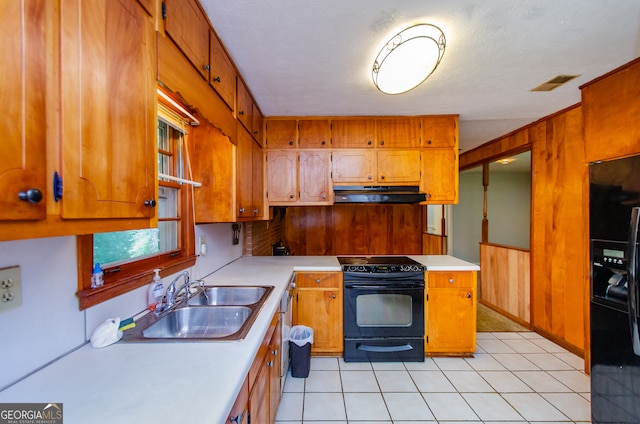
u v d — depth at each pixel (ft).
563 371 7.57
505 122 10.02
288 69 6.20
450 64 6.03
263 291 5.71
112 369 2.83
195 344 3.41
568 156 8.73
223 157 6.03
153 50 2.89
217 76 4.88
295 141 9.34
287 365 7.16
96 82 2.16
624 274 4.90
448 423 5.68
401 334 8.07
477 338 9.60
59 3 1.86
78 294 3.17
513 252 11.22
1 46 1.54
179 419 2.17
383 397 6.47
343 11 4.40
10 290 2.49
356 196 8.95
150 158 2.81
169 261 5.32
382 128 9.34
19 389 2.46
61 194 1.86
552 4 4.31
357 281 8.07
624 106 5.79
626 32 4.94
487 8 4.38
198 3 4.07
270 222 13.06
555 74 6.42
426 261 8.93
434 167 9.32
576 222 8.51
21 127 1.62
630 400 4.73
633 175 4.67
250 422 3.40
